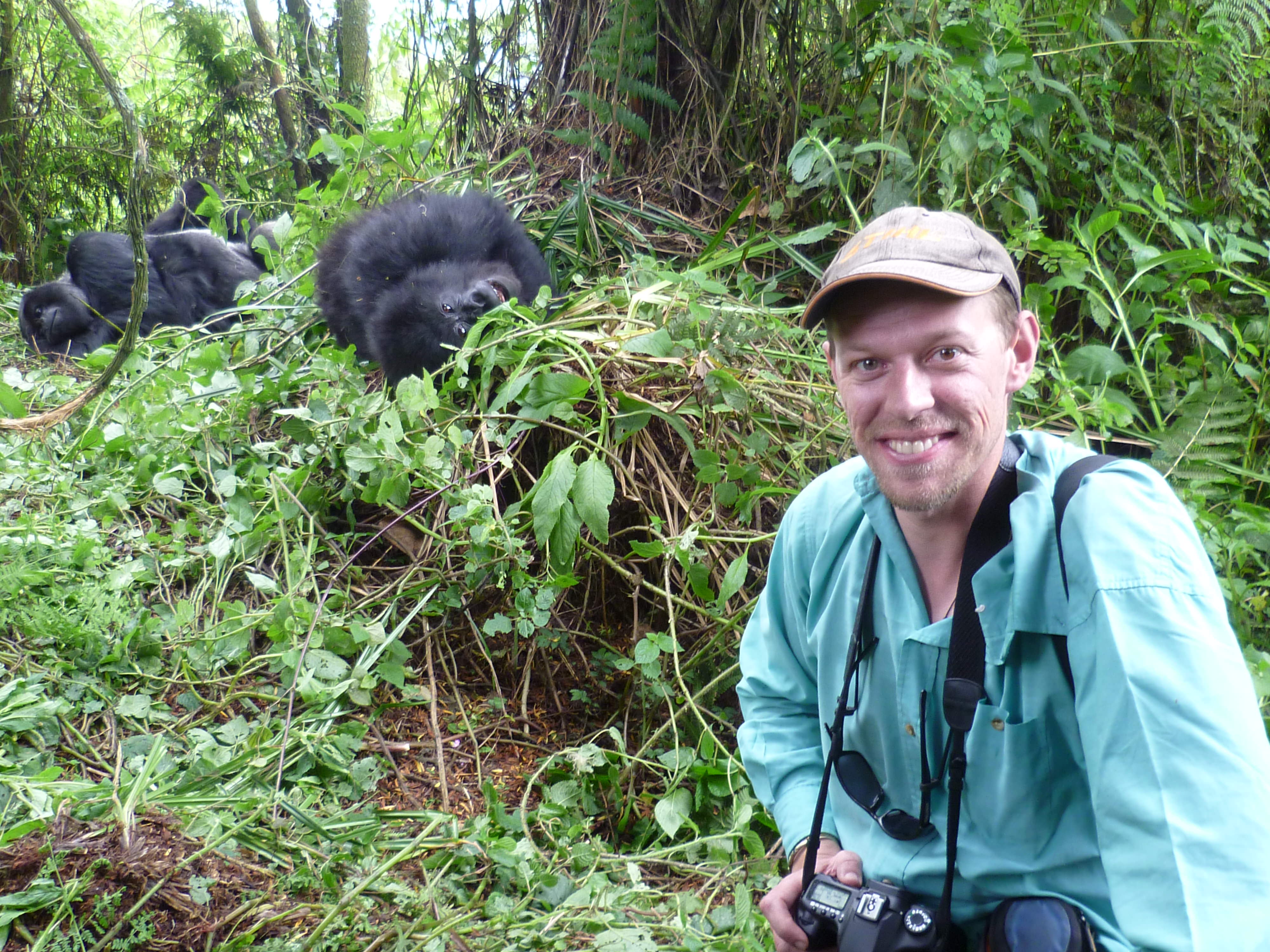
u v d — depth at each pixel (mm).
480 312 3699
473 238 4004
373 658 2814
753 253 3865
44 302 5766
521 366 3182
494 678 3062
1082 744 1429
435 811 2553
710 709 3012
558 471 2908
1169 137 4289
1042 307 3662
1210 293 3889
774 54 4688
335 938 2023
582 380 3119
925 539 1601
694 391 3180
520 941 2100
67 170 8438
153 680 2832
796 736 1937
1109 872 1307
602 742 3021
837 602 1726
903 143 4117
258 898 2102
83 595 2859
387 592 3174
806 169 4062
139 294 3111
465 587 3158
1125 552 1354
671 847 2545
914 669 1591
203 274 6254
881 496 1648
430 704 2955
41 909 1980
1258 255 4172
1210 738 1245
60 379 4309
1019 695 1475
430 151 5469
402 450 3221
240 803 2324
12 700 2520
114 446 3625
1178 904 1197
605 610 3336
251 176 7605
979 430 1479
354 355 4027
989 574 1484
